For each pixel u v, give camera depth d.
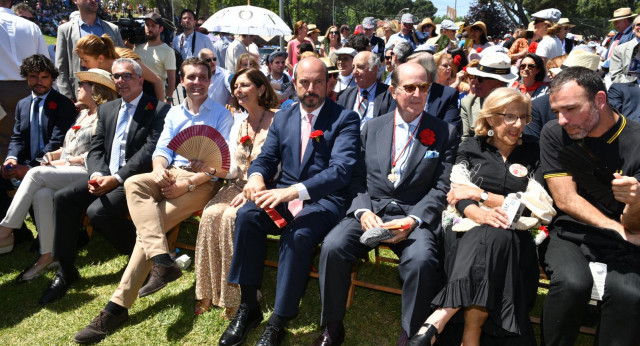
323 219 3.01
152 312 3.37
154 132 3.87
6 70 5.05
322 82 3.16
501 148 2.96
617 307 2.46
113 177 3.64
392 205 3.07
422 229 2.88
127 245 3.82
